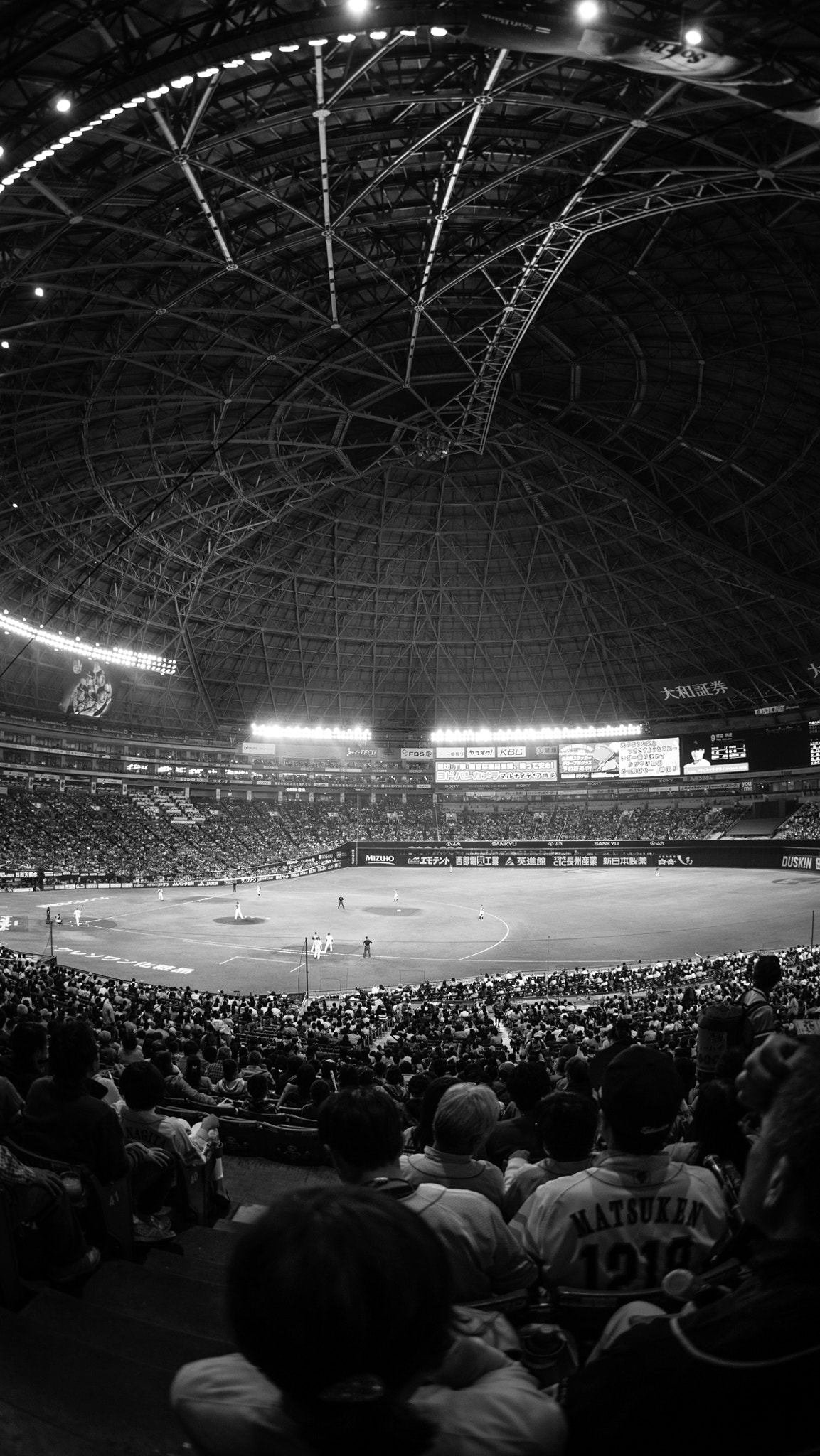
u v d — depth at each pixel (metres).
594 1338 3.72
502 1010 30.55
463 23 24.59
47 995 25.42
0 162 29.88
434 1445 1.62
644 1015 26.88
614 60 25.62
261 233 45.28
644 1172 3.95
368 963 45.62
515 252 49.59
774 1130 2.02
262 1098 13.45
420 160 40.62
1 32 25.33
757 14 23.80
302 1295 1.41
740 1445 1.72
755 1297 1.92
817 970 33.72
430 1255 1.58
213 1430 1.77
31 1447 3.57
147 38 26.53
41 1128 5.86
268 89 33.69
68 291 42.25
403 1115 12.23
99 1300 5.34
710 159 38.84
